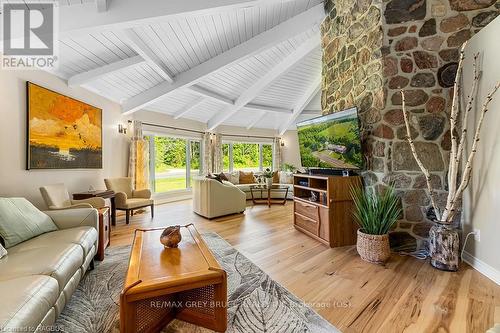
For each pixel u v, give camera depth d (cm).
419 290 188
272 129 846
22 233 187
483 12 251
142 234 217
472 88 218
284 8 324
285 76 523
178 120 628
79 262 174
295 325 151
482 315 157
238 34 346
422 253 256
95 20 224
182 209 516
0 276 132
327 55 374
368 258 243
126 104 487
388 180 267
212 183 429
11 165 264
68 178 351
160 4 226
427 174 239
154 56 333
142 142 521
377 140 276
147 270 146
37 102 294
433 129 262
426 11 262
